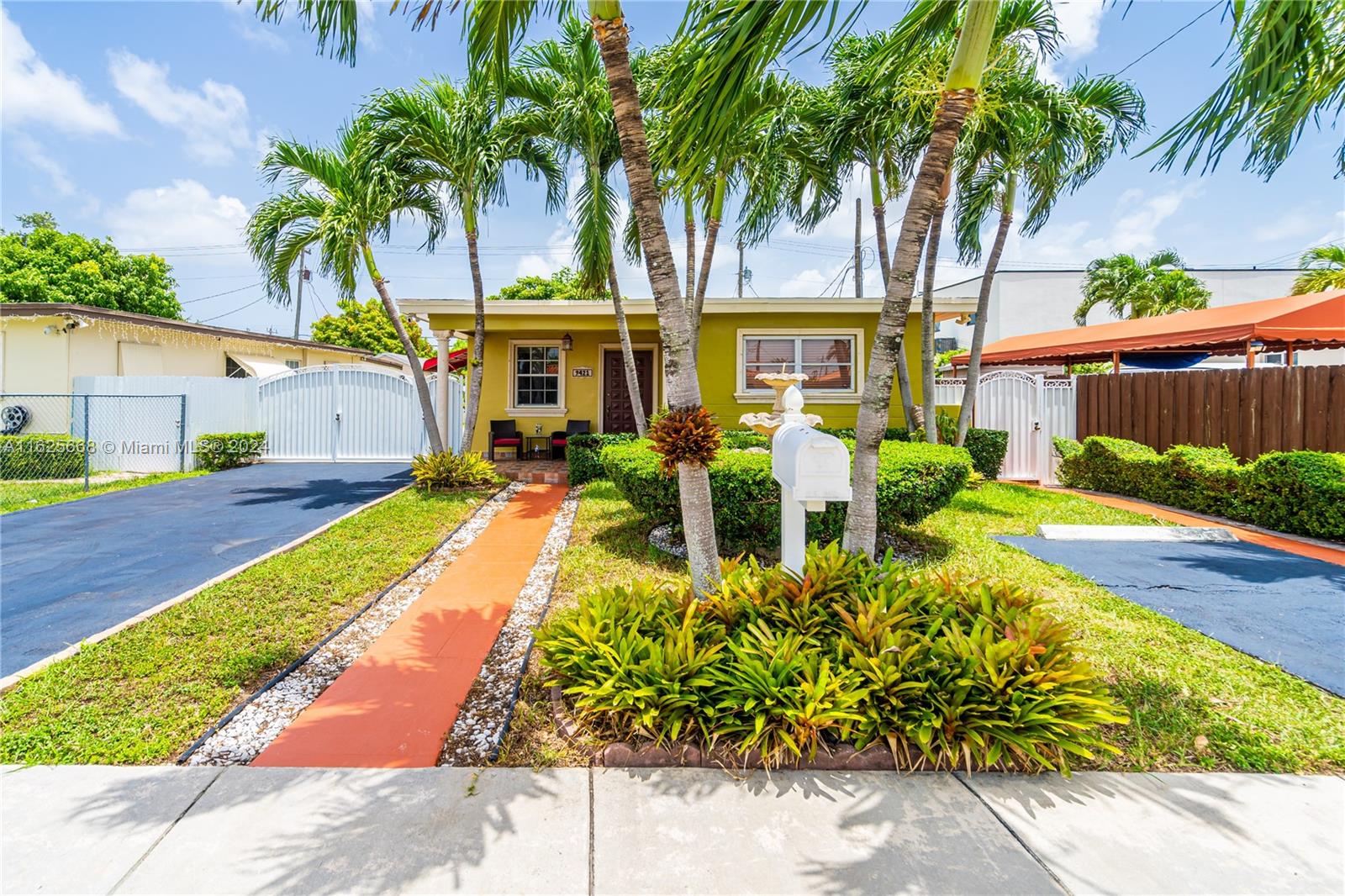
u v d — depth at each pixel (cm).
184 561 555
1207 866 197
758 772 249
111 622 414
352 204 816
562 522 732
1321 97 266
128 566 542
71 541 625
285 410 1275
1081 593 465
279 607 437
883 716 257
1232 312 1087
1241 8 260
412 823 219
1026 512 759
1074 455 980
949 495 578
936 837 212
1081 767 253
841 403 1077
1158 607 439
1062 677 256
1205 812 225
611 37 326
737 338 1080
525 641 394
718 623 316
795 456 326
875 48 746
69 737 273
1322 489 615
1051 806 228
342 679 340
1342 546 604
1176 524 698
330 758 263
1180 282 1948
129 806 227
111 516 746
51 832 212
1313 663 345
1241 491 702
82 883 189
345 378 1283
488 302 1062
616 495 844
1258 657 354
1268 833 213
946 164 309
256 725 290
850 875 194
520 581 522
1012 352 1592
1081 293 2612
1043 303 2662
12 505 808
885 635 276
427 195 920
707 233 882
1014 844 208
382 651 379
